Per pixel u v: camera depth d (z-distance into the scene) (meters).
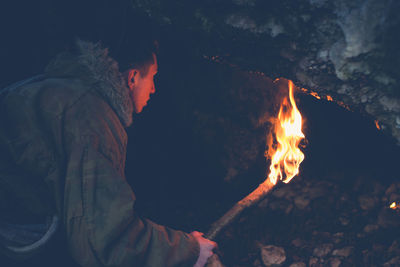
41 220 1.36
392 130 1.28
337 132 2.35
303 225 2.05
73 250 1.27
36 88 1.30
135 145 2.58
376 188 2.12
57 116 1.27
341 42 1.20
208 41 1.51
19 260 1.33
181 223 2.21
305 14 1.22
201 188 2.41
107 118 1.31
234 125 2.33
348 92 1.29
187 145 2.48
